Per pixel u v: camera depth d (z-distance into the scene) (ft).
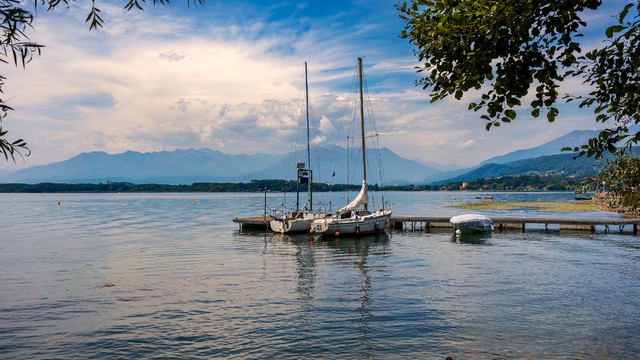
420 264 88.79
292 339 46.14
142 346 44.83
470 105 18.56
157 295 64.85
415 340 45.44
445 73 18.71
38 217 244.83
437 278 74.59
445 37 17.79
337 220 138.21
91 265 90.89
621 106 16.88
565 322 50.65
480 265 86.53
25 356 42.63
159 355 42.57
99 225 191.31
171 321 52.49
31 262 94.99
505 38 17.20
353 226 139.33
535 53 17.13
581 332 47.34
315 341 45.50
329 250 112.57
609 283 69.72
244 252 109.81
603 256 96.78
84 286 71.00
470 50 17.89
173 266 89.40
